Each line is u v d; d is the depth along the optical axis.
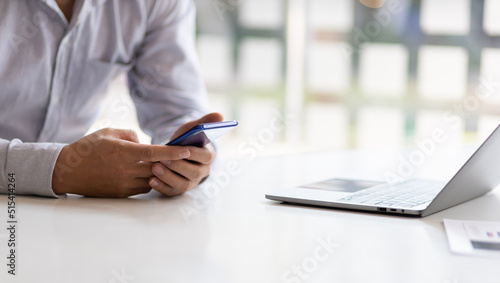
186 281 0.47
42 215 0.71
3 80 1.04
